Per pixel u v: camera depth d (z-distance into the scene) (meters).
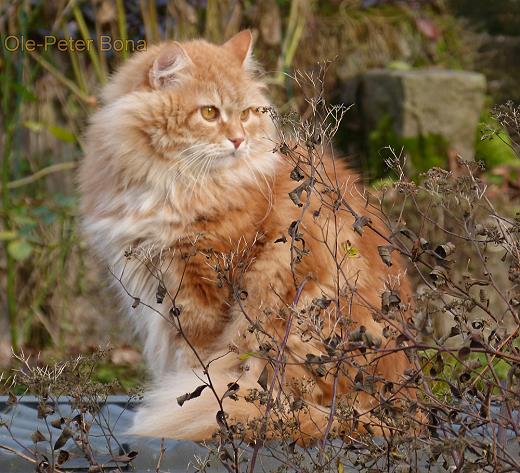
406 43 15.91
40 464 5.25
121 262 7.64
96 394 6.08
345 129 15.11
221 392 6.65
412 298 6.30
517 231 5.27
